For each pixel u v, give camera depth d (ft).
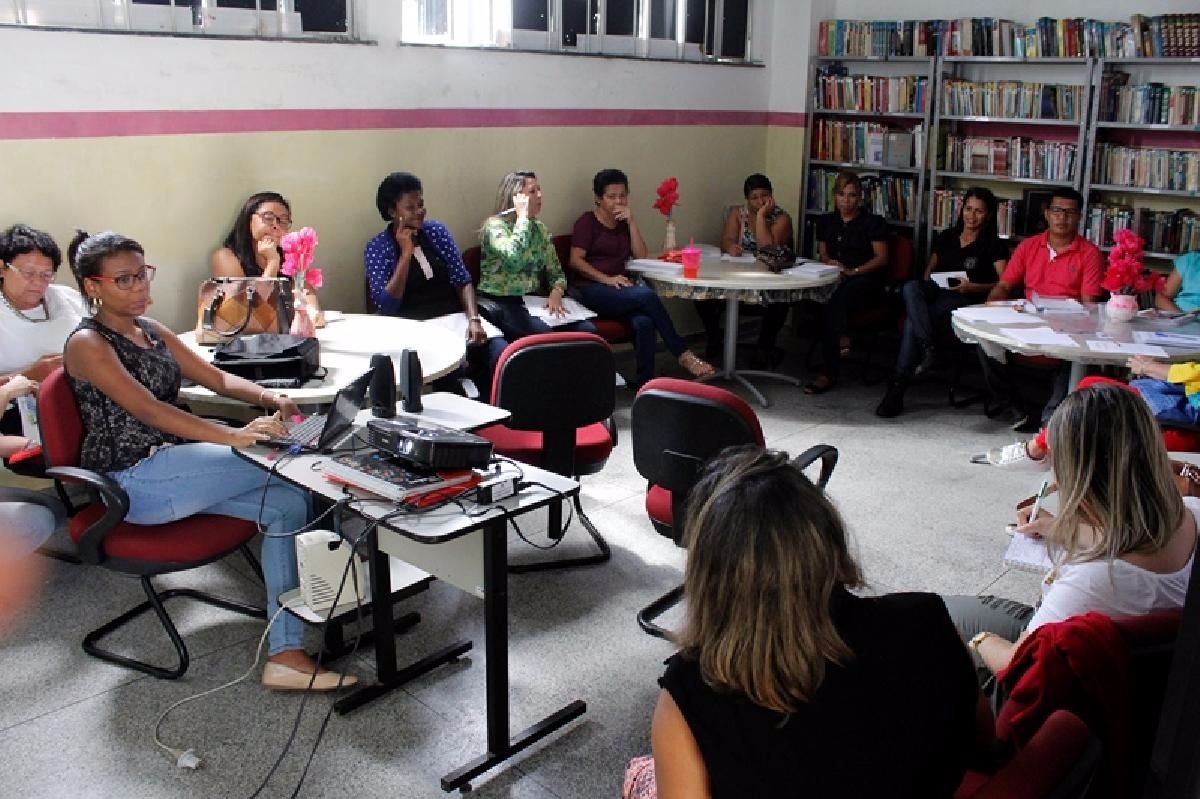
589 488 13.21
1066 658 5.06
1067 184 18.52
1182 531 6.01
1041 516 7.84
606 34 18.20
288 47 13.57
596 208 17.84
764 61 21.70
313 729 8.03
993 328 13.39
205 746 7.77
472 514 6.97
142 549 8.17
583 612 10.00
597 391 10.12
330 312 13.23
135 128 12.28
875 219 19.34
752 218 19.60
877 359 20.51
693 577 4.07
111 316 8.36
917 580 10.84
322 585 8.03
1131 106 17.52
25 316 10.82
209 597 9.96
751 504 3.97
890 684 3.98
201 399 9.36
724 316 20.71
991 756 4.81
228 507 8.54
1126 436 5.88
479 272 16.26
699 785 4.03
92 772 7.45
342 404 8.03
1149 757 5.34
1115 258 14.08
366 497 7.20
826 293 17.13
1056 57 18.20
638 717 8.30
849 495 13.19
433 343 11.57
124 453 8.45
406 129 15.26
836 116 21.68
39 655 9.02
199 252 13.21
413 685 8.66
